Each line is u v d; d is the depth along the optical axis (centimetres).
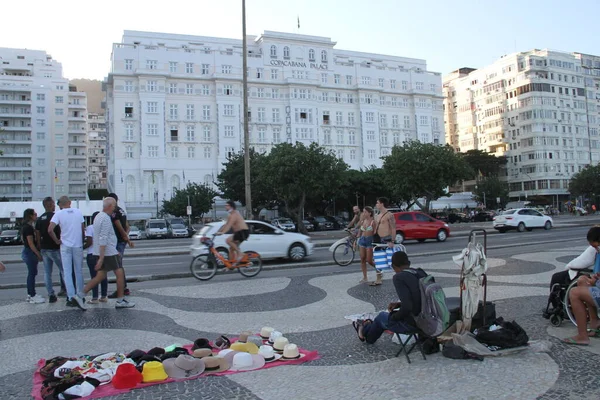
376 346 599
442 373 493
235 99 8044
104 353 598
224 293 1007
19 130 9856
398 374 495
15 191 9900
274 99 8356
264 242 1620
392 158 4356
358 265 1517
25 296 1061
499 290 941
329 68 8900
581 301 577
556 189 9094
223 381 484
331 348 598
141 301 935
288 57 8562
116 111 7444
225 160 7919
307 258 1778
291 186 3722
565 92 9575
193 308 862
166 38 7988
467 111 10856
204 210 6925
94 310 863
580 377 472
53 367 516
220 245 1454
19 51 11419
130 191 7444
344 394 446
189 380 488
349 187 6334
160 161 7550
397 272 566
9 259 2188
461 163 4169
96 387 468
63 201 902
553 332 630
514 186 9631
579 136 9625
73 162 10688
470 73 11000
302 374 502
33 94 10100
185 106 7862
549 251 1611
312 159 3756
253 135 8144
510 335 552
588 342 570
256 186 5303
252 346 564
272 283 1123
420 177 4119
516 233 2989
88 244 954
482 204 8562
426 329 538
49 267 943
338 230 5197
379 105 9225
